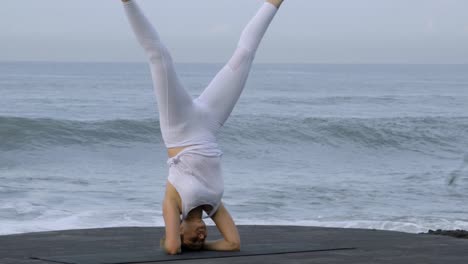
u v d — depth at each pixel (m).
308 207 15.84
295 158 26.58
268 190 17.97
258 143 28.58
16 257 6.86
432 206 16.41
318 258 6.71
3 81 93.81
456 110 50.78
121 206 14.96
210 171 6.99
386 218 14.31
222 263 6.40
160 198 16.28
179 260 6.55
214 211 7.14
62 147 25.03
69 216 13.32
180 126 6.98
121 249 7.39
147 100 53.91
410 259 6.69
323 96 64.31
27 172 20.94
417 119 34.38
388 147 29.73
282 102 54.28
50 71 185.25
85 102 50.69
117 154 25.00
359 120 31.39
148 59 6.87
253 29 7.28
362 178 21.12
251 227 9.34
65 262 6.45
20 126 25.48
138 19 6.71
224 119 7.22
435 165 25.48
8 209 13.95
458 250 7.25
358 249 7.30
